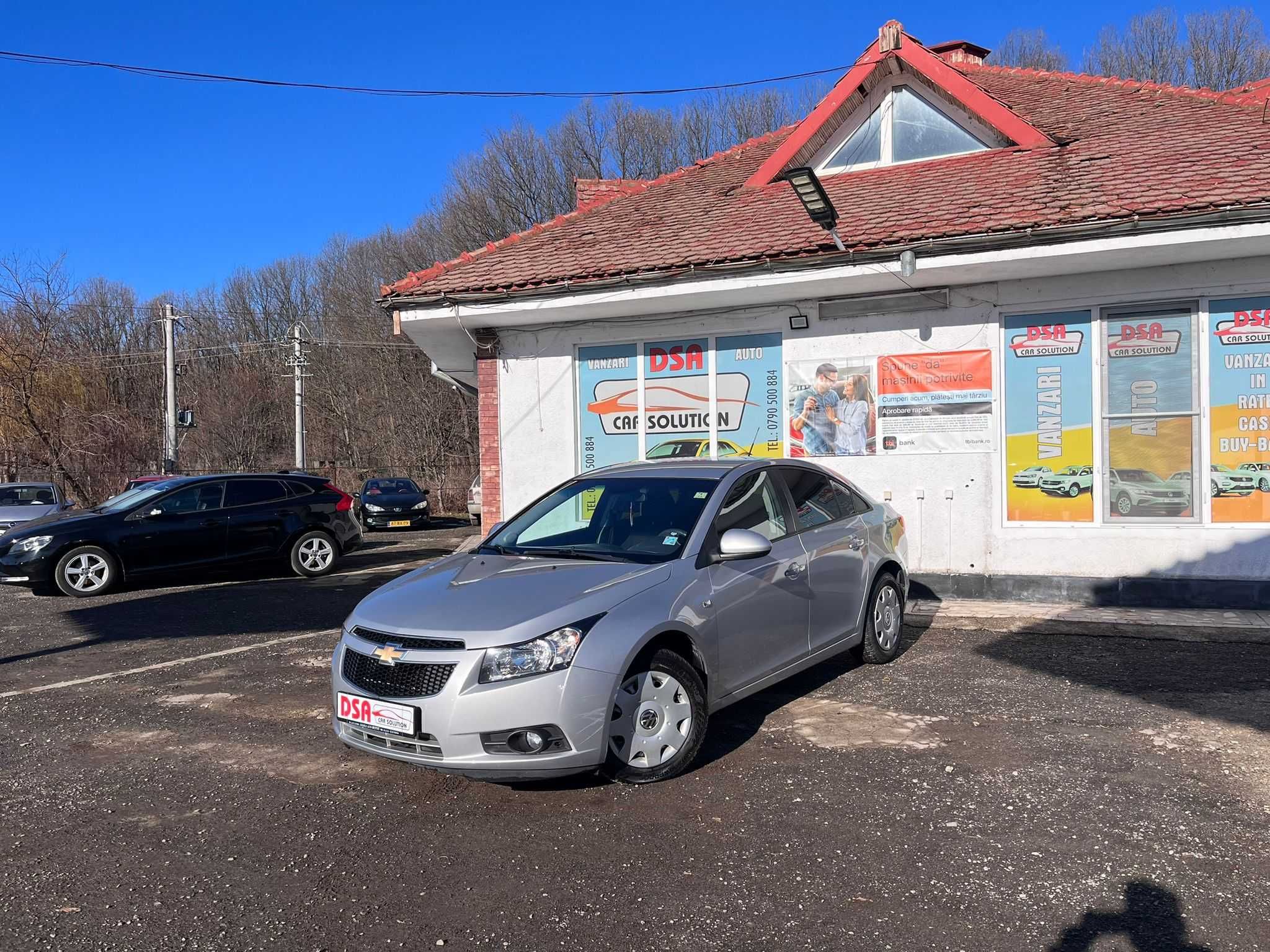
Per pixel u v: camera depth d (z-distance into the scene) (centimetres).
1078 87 1234
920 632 749
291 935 313
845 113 1104
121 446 2642
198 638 811
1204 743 475
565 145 3562
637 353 994
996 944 295
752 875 345
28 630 872
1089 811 393
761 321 944
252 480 1231
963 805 404
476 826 397
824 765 457
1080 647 690
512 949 301
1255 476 800
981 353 869
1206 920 305
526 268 990
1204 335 805
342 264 4356
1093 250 751
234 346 4484
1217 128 933
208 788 449
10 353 2397
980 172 967
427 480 3588
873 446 908
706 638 460
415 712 396
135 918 326
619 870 353
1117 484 840
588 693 399
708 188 1193
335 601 1007
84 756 501
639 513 523
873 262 817
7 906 336
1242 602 796
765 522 544
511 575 462
